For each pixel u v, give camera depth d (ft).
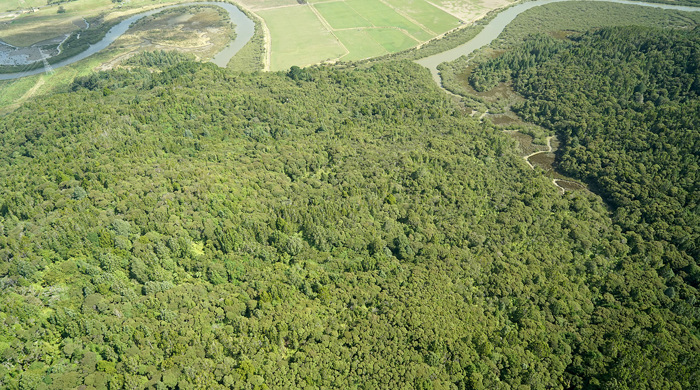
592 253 556.92
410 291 463.42
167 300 419.74
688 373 396.98
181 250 479.41
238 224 522.47
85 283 416.26
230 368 375.04
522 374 399.44
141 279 437.58
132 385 348.38
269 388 365.61
